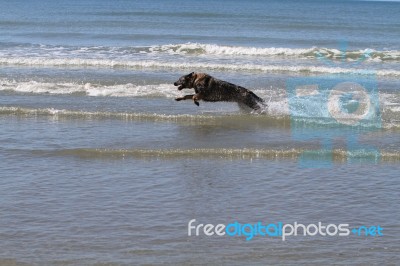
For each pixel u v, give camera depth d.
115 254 7.19
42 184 9.67
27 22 47.78
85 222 8.14
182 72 21.50
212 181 10.01
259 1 159.88
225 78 20.31
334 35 43.53
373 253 7.39
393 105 16.22
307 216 8.56
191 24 51.47
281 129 13.60
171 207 8.77
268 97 17.00
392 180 10.31
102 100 16.11
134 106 15.52
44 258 7.05
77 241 7.54
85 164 10.80
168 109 15.37
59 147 11.73
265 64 24.61
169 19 57.97
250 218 8.43
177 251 7.32
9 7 78.81
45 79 19.06
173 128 13.48
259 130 13.47
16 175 10.10
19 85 17.59
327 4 144.38
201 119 14.31
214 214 8.54
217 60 25.70
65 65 22.55
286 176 10.38
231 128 13.61
